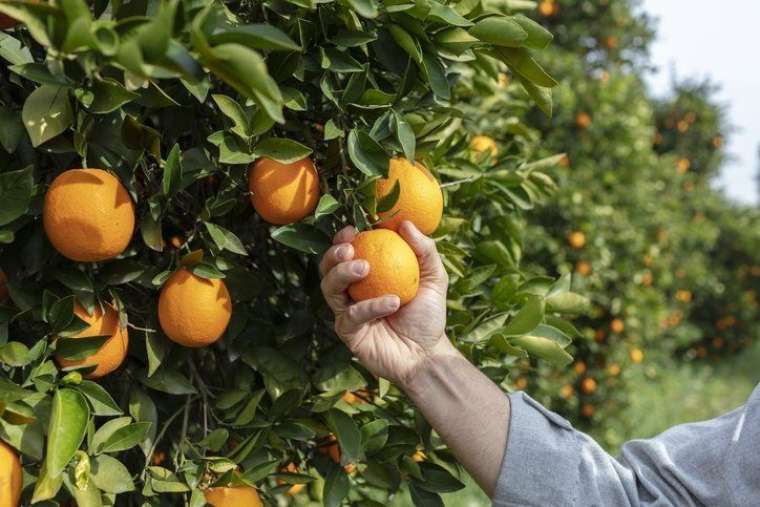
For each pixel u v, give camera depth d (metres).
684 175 9.90
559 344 1.61
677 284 8.86
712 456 1.24
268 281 1.59
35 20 0.95
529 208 1.84
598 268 5.39
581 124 5.92
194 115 1.38
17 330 1.30
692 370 9.73
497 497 1.31
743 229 10.80
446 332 1.63
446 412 1.35
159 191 1.32
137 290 1.38
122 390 1.47
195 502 1.31
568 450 1.31
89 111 1.15
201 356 1.57
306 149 1.25
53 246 1.27
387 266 1.25
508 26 1.29
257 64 0.88
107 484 1.24
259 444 1.42
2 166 1.25
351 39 1.29
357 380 1.51
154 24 0.87
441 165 1.67
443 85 1.34
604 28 7.65
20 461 1.17
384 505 1.69
